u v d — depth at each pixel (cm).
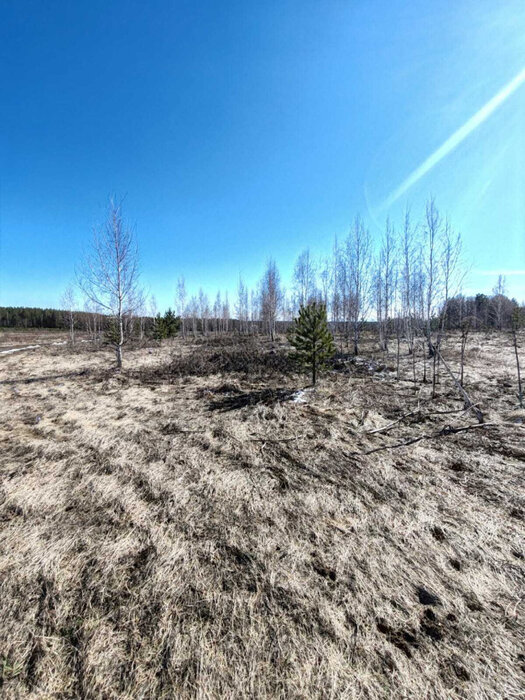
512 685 168
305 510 320
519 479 371
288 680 169
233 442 491
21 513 313
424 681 170
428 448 463
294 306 2656
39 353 1728
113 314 1170
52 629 196
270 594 220
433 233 998
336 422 581
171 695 163
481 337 2002
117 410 662
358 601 216
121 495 345
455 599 219
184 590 223
